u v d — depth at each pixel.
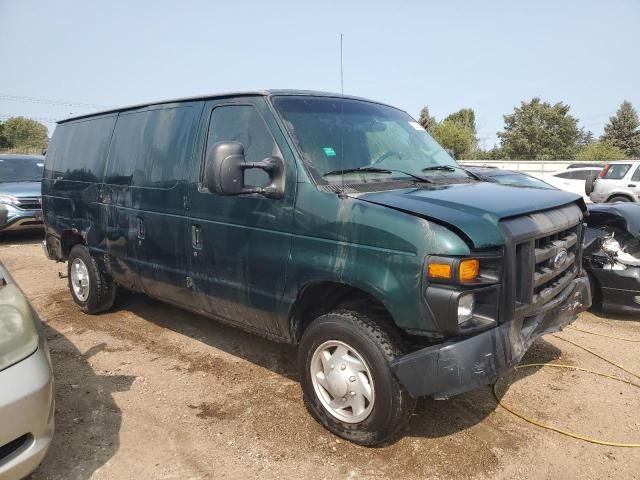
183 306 4.51
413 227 2.86
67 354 4.78
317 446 3.31
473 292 2.81
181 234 4.20
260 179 3.64
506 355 2.91
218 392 4.04
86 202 5.46
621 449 3.28
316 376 3.43
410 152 4.14
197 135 4.14
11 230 10.52
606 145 49.91
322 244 3.23
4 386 2.47
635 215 5.53
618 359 4.62
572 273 3.86
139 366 4.52
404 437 3.39
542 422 3.58
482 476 3.01
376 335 3.08
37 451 2.57
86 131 5.68
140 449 3.29
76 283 5.91
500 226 2.90
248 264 3.68
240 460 3.18
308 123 3.67
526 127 56.41
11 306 2.79
